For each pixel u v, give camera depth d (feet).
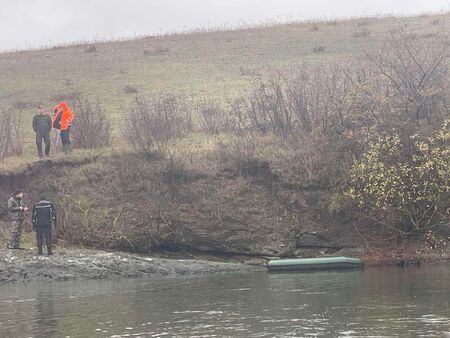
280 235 75.51
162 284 60.23
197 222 76.23
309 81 89.40
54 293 56.54
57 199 77.71
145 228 75.61
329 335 37.58
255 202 77.56
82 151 85.71
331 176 75.61
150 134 84.17
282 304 47.44
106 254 69.72
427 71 78.07
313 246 75.41
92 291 57.00
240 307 46.91
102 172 80.28
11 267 66.18
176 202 77.51
